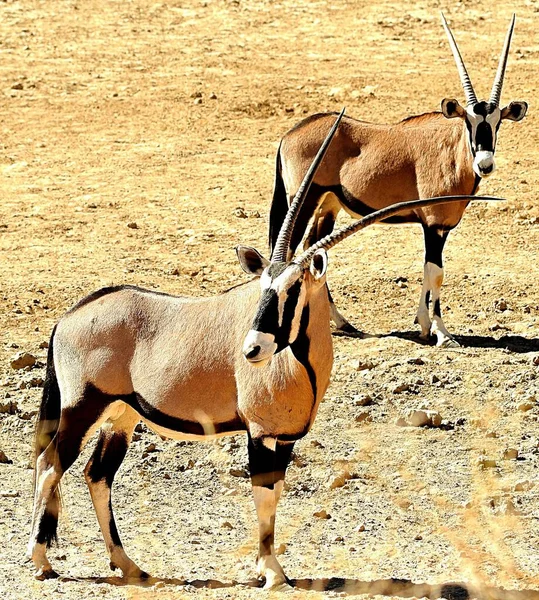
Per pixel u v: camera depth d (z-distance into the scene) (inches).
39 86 3009.4
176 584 843.4
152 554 918.4
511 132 2506.2
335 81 2947.8
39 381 1363.2
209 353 858.1
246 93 2881.4
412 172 1518.2
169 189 2253.9
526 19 3484.3
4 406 1274.6
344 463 1123.3
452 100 1456.7
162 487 1083.3
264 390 833.5
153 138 2596.0
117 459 909.8
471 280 1734.7
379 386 1347.2
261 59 3203.7
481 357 1435.8
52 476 887.7
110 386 885.2
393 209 868.0
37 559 872.9
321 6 3730.3
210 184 2277.3
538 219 1990.7
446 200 870.4
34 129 2682.1
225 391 859.4
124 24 3622.0
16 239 1975.9
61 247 1931.6
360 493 1058.7
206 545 939.3
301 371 826.2
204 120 2701.8
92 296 913.5
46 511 880.9
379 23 3506.4
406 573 861.2
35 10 3774.6
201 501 1049.5
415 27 3459.6
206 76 3058.6
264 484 843.4
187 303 884.6
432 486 1066.1
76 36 3494.1
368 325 1582.2
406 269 1798.7
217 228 2027.6
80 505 1043.3
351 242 1945.1
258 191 2231.8
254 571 870.4
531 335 1521.9
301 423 845.2
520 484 1054.4
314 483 1085.8
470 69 2994.6
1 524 983.0
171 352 868.6
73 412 890.1
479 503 1004.6
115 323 888.9
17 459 1157.1
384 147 1530.5
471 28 3420.3
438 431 1218.0
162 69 3142.2
